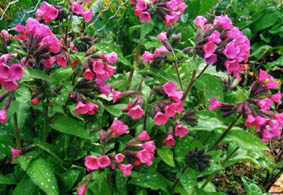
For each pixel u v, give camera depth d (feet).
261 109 1.11
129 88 1.40
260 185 1.73
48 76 1.04
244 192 1.68
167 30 1.47
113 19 1.82
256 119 1.10
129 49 1.96
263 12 2.79
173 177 1.34
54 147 1.24
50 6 1.12
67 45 1.28
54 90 1.09
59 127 1.17
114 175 1.26
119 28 1.89
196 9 2.03
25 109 1.22
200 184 1.50
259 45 2.79
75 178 1.18
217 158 1.17
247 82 2.44
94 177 1.02
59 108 1.13
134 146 1.04
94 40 1.39
